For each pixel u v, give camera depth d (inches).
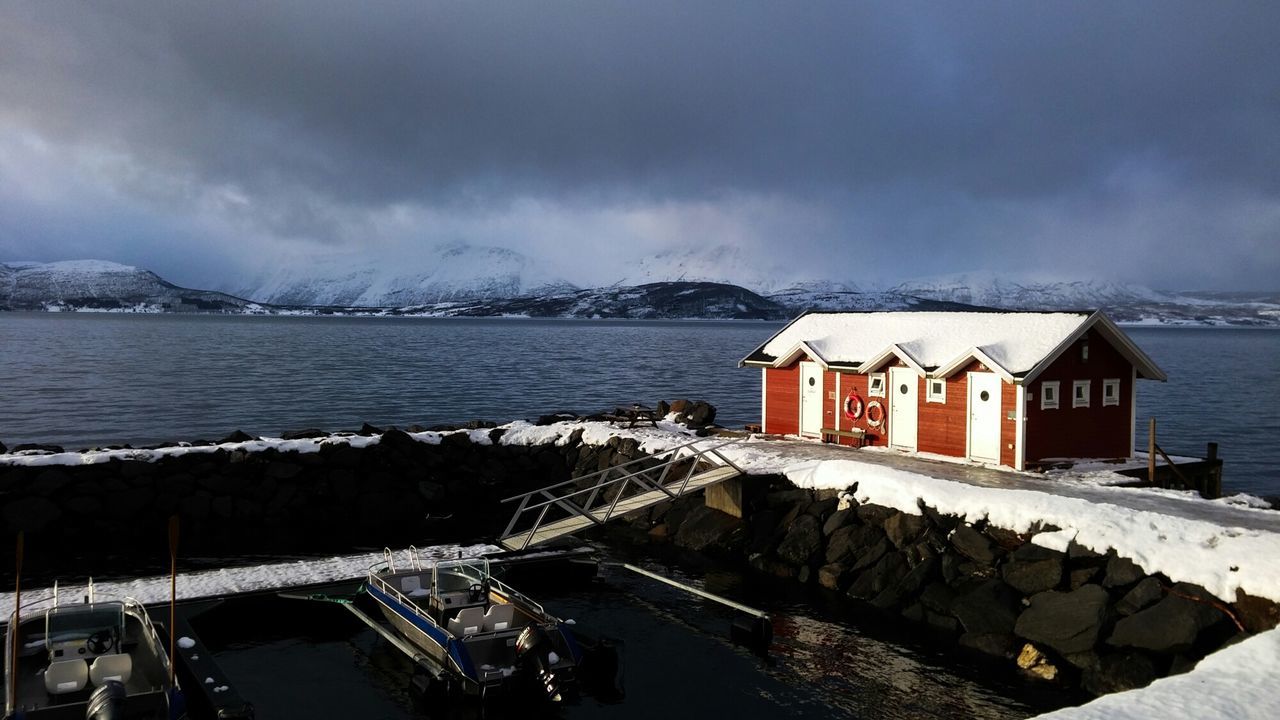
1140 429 2306.8
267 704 680.4
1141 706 457.4
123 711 555.2
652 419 1593.3
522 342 7017.7
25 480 1167.6
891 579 898.7
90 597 743.7
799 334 1466.5
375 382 3198.8
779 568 1001.5
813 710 664.4
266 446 1302.9
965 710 658.8
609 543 1157.1
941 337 1238.3
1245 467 1804.9
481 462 1444.4
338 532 1222.9
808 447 1299.2
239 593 872.9
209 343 5949.8
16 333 7126.0
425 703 685.3
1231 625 650.2
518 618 753.0
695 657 768.9
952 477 1022.4
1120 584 721.6
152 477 1223.5
